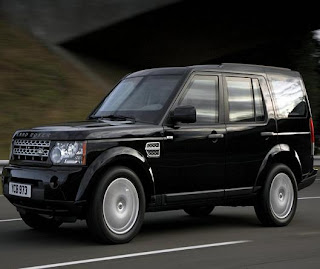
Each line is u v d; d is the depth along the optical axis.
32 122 17.58
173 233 7.57
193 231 7.75
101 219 6.51
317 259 5.97
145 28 24.12
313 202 11.08
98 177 6.55
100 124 6.90
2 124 17.03
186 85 7.44
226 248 6.52
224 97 7.75
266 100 8.22
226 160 7.60
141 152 6.83
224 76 7.85
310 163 8.75
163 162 7.02
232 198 7.71
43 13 22.52
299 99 8.74
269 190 8.03
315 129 26.62
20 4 22.36
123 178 6.70
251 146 7.87
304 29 27.56
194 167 7.29
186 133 7.23
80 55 23.33
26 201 6.78
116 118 7.39
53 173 6.50
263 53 28.80
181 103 7.33
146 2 22.66
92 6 22.81
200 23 25.22
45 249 6.43
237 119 7.83
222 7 24.53
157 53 25.98
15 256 6.06
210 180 7.46
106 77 22.72
